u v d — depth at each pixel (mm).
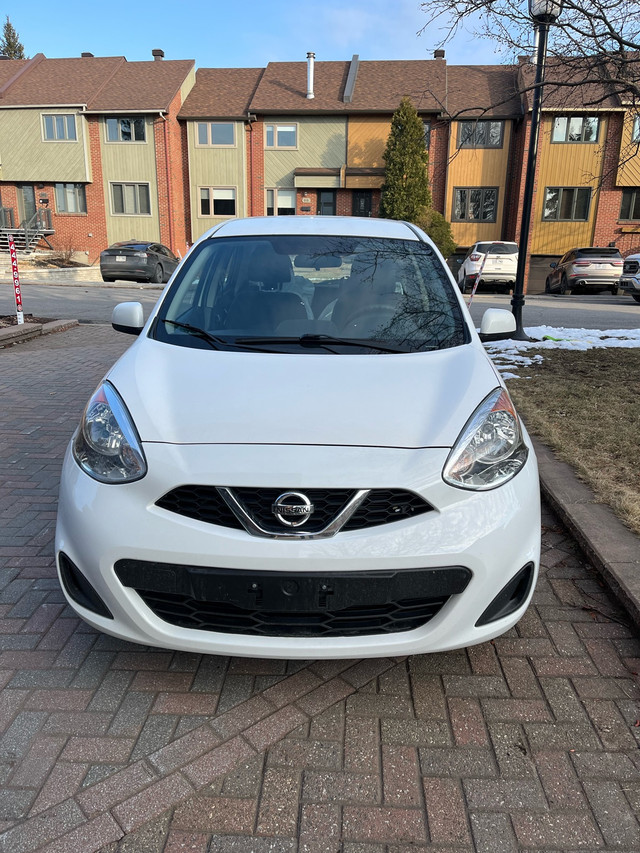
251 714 2303
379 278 3334
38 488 4254
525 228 9555
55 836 1827
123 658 2594
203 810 1923
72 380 7223
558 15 6500
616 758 2111
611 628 2779
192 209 30422
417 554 2070
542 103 9031
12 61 32375
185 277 3371
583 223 27906
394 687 2449
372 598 2076
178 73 30266
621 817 1899
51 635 2729
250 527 2070
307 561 2043
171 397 2416
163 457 2172
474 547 2117
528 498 2320
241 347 2854
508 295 21672
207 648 2182
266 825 1876
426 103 28125
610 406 5742
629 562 3053
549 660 2586
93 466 2287
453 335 3014
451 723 2266
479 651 2646
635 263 16922
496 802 1953
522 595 2340
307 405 2336
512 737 2203
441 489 2131
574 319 12945
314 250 3516
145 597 2209
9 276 23188
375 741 2189
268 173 29812
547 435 4852
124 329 3391
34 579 3156
